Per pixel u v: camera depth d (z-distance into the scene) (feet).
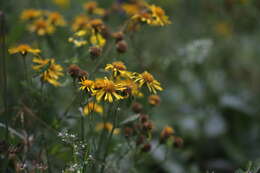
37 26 15.35
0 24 12.91
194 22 26.17
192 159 19.70
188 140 20.03
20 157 11.38
